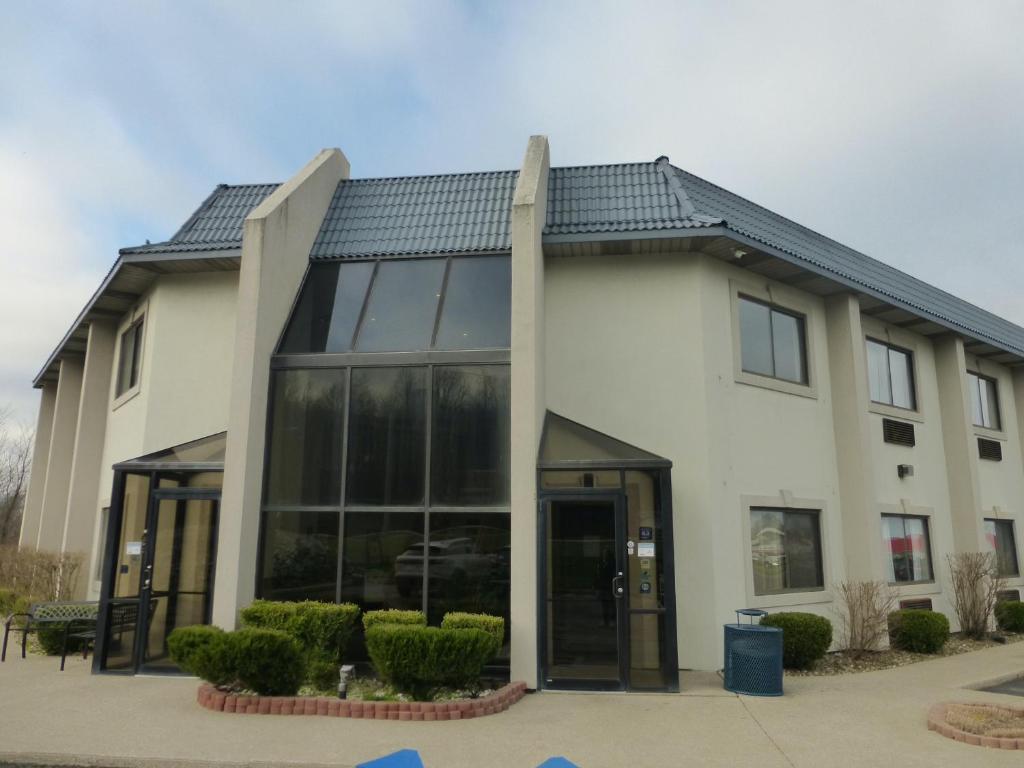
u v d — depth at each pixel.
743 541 11.90
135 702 8.52
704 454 11.68
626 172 14.17
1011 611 15.85
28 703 8.45
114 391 15.12
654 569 9.81
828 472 13.67
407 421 10.98
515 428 10.05
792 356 13.83
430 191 14.21
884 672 11.25
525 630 9.52
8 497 46.53
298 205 12.45
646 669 9.52
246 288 11.02
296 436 11.16
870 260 17.41
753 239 12.04
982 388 18.69
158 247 12.57
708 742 7.22
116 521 10.61
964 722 7.71
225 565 10.19
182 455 11.21
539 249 11.50
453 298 11.92
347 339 11.76
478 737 7.27
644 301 12.30
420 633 8.27
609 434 11.91
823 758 6.77
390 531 10.64
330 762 6.43
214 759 6.48
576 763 6.55
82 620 11.92
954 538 16.20
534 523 9.76
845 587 12.77
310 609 9.49
